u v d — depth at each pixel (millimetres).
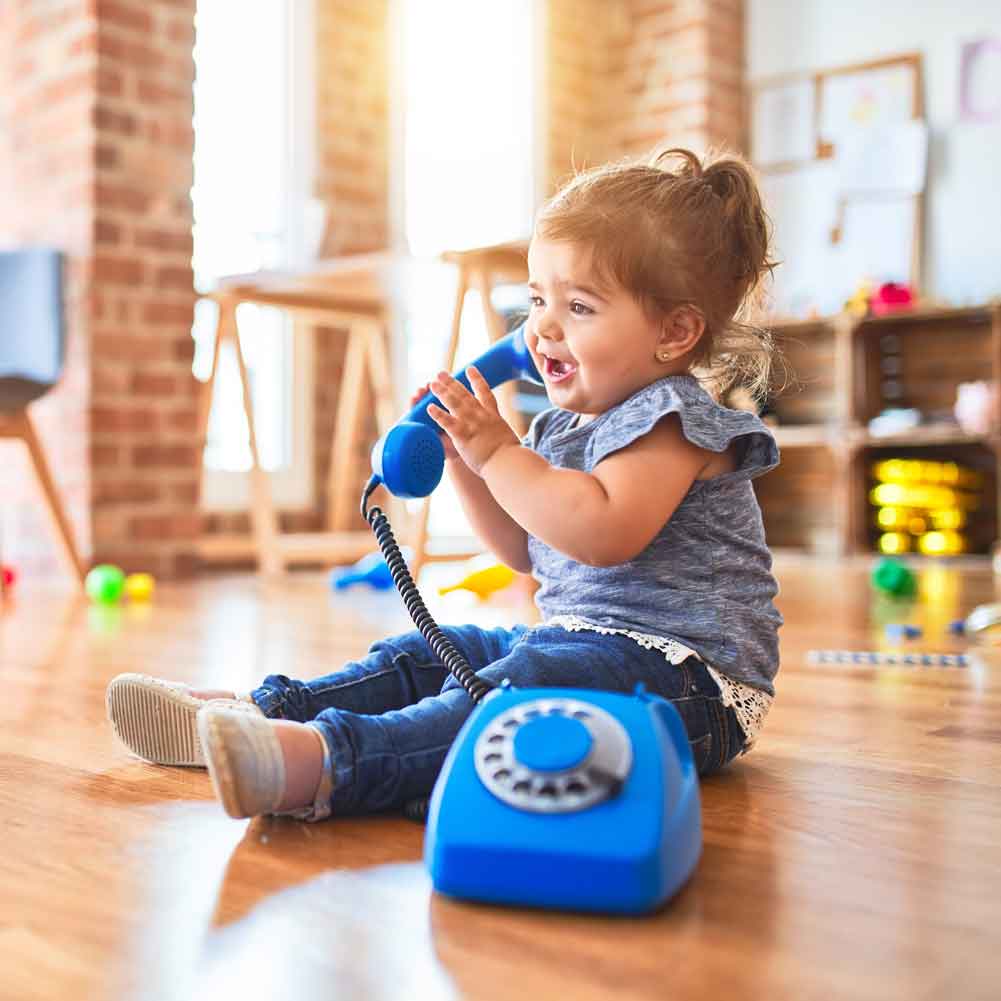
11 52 3746
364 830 996
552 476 1067
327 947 755
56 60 3590
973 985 696
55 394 3566
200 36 4238
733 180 1190
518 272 2973
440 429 1199
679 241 1113
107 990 694
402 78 4777
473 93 5020
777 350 1295
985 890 854
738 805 1076
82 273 3490
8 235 3758
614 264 1092
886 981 701
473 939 764
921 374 4645
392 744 1014
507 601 2920
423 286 3400
